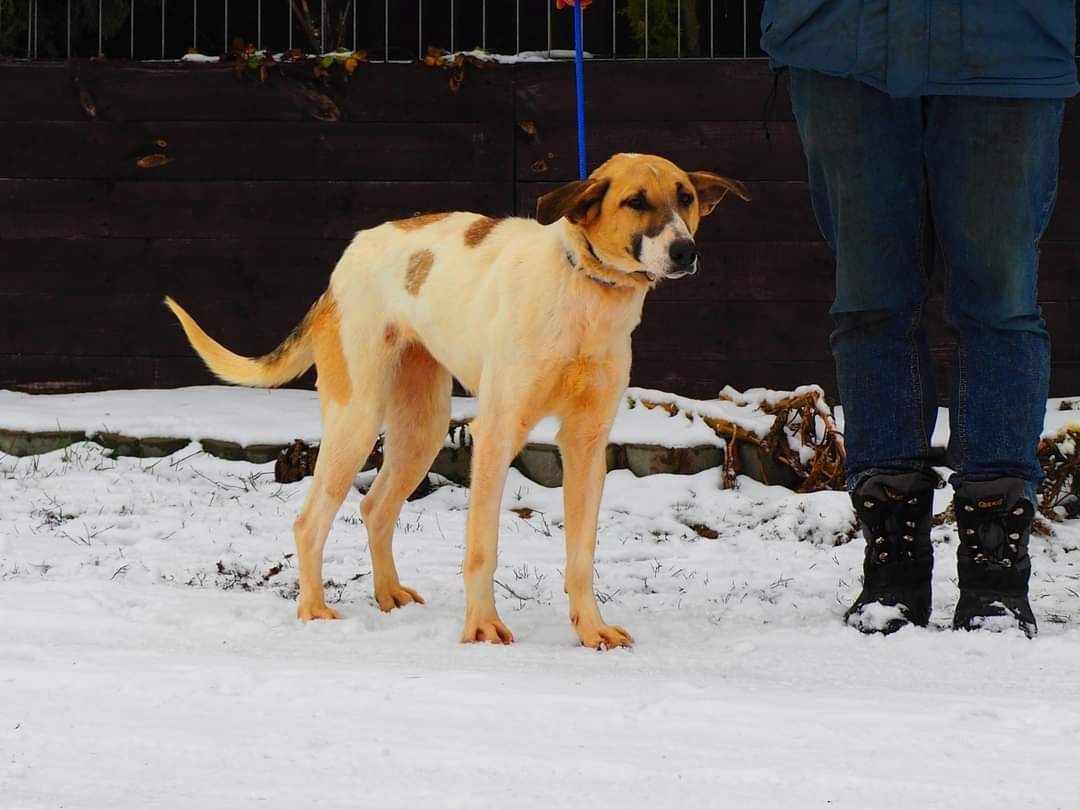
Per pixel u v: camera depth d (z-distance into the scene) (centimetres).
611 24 1770
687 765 496
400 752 509
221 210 1551
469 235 866
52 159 1560
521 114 1520
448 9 1786
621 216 760
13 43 1694
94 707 581
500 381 798
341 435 884
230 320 1557
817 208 866
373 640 787
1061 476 1225
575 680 655
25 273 1567
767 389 1479
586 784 472
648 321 1506
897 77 786
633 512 1258
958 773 490
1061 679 675
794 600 930
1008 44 777
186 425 1406
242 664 687
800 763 501
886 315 825
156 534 1140
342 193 1541
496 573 1028
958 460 820
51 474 1350
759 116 1495
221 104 1544
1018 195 793
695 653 750
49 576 985
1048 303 1464
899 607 812
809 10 812
